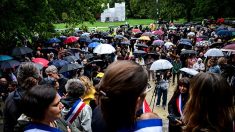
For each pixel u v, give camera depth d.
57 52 19.23
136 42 29.16
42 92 2.78
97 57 18.73
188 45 22.92
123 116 1.67
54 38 22.23
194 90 2.09
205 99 2.04
